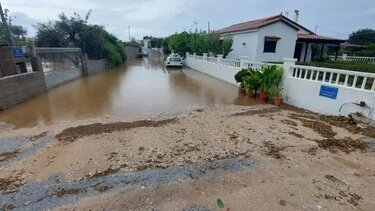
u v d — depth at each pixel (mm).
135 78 15883
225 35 20219
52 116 6863
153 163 3826
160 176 3441
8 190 3137
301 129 5359
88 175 3475
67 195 3016
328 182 3268
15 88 8211
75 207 2783
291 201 2873
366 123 5395
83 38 18609
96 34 19500
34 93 9758
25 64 10094
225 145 4504
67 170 3623
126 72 19859
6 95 7660
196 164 3791
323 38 19156
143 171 3582
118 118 6566
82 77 16219
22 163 3875
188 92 10711
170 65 23562
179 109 7605
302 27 18328
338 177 3396
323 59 20750
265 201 2877
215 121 6055
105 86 12453
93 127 5617
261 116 6500
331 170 3588
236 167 3688
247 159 3938
